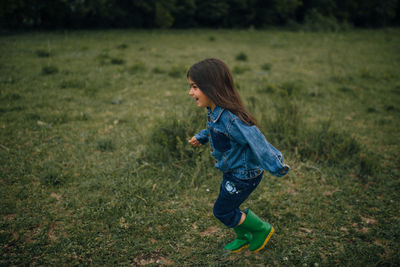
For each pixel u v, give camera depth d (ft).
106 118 15.56
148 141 12.34
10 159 11.12
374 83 24.07
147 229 8.19
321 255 7.39
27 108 16.01
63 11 50.44
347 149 12.01
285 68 28.60
